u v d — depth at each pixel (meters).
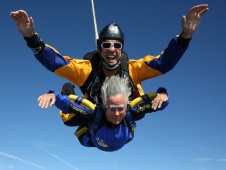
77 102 1.92
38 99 1.76
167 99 1.83
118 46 2.03
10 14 1.84
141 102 1.94
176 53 1.99
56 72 2.06
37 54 1.98
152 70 2.07
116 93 1.82
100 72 2.08
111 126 1.92
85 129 2.18
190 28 1.91
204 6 1.87
